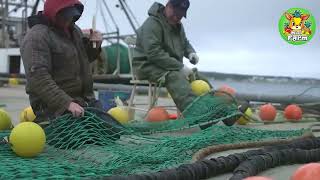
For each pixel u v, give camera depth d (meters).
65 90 4.75
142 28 6.61
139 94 11.78
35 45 4.49
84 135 4.32
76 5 4.81
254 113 8.19
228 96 6.02
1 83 16.20
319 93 9.45
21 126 3.88
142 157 3.69
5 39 19.00
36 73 4.42
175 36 6.70
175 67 6.34
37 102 4.61
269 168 3.77
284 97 9.42
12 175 3.08
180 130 5.64
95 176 3.16
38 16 4.66
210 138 4.61
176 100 6.20
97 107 4.99
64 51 4.68
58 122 4.36
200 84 6.36
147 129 5.43
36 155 3.93
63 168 3.32
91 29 5.21
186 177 3.26
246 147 4.58
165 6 6.61
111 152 3.95
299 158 3.96
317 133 5.82
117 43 12.76
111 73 12.78
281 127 6.32
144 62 6.57
